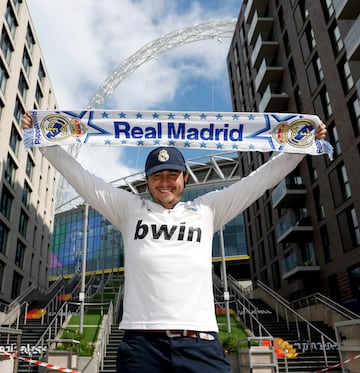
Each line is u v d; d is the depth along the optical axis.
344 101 20.91
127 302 2.18
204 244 2.32
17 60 30.95
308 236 25.89
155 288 2.12
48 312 20.39
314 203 24.78
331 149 2.89
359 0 18.59
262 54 32.81
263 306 26.31
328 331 17.81
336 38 22.53
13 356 6.26
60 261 68.94
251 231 39.12
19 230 31.31
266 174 2.70
